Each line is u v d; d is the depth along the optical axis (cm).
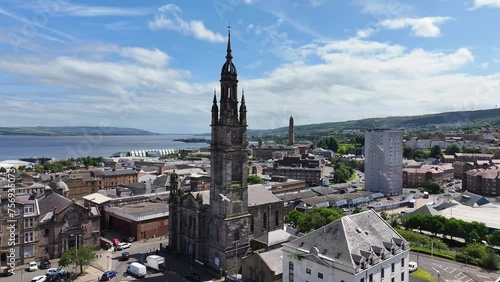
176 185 11644
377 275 7419
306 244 7975
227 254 9694
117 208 14100
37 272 9762
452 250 11888
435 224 13438
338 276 7162
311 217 12481
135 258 10994
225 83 9706
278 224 11988
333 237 7738
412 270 9831
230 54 9869
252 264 9031
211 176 10131
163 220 13688
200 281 9262
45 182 18925
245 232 10125
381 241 8100
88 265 10150
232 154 9875
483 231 12706
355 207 19538
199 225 10444
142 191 18838
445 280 9325
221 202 9781
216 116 9950
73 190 19425
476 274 9781
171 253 11369
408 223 14112
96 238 11712
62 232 10962
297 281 7931
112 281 9194
